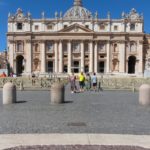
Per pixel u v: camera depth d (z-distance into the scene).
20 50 163.62
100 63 164.50
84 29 161.50
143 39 165.75
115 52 163.38
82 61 161.88
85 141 14.09
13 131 16.28
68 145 13.29
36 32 162.25
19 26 163.50
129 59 167.75
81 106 27.02
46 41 162.38
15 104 28.44
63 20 163.12
